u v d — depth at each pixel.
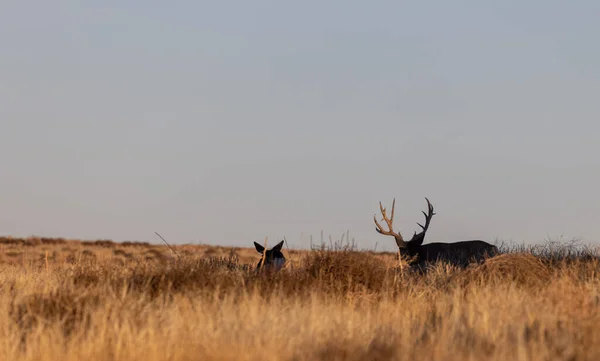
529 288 46.03
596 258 55.88
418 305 41.12
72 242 180.12
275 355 28.89
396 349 29.67
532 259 50.41
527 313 35.16
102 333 31.50
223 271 47.84
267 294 43.31
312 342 30.67
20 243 170.88
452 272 52.94
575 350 28.73
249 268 52.12
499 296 40.44
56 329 33.00
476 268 50.41
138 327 33.94
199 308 36.22
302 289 45.25
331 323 35.03
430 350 29.25
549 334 31.39
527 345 29.33
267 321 34.06
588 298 38.84
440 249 66.56
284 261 57.12
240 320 34.47
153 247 167.50
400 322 36.50
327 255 48.84
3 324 35.06
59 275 51.53
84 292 39.91
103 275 48.94
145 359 29.64
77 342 32.06
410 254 67.19
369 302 43.59
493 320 34.69
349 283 46.47
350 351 29.50
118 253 148.25
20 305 38.47
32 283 47.34
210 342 31.11
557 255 57.91
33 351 30.75
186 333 32.72
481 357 27.89
